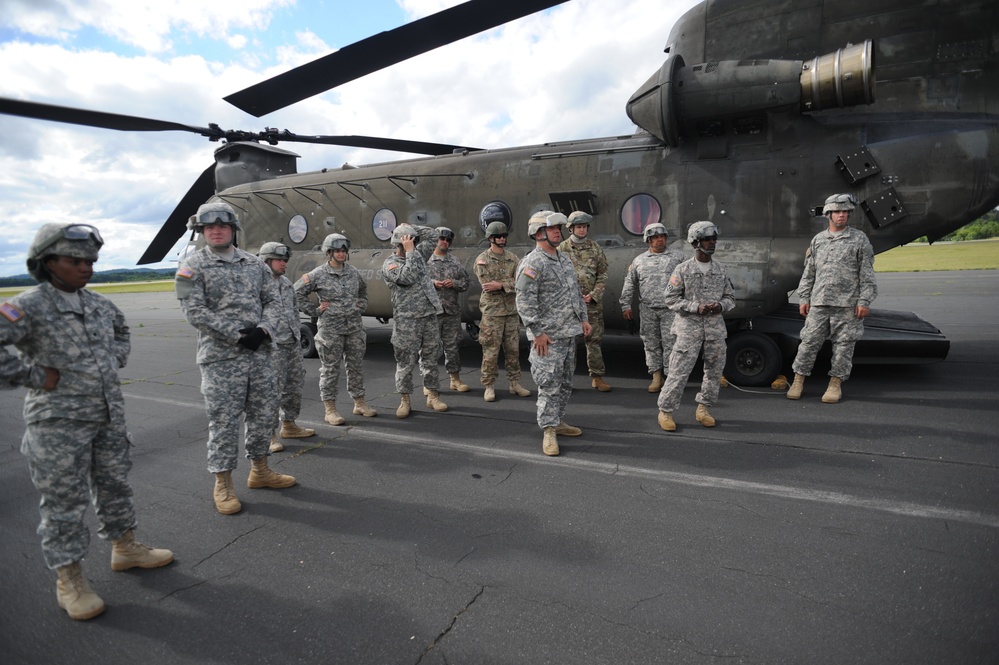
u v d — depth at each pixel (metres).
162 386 7.30
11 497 3.79
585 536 2.94
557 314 4.17
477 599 2.44
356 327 5.25
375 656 2.10
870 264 4.86
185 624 2.35
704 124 6.03
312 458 4.28
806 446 4.07
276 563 2.80
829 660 1.99
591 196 6.75
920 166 5.34
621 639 2.14
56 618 2.43
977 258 28.12
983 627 2.12
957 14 5.32
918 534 2.81
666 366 5.70
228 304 3.32
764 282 5.61
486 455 4.20
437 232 6.37
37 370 2.34
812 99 5.41
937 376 5.87
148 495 3.70
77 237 2.38
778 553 2.70
